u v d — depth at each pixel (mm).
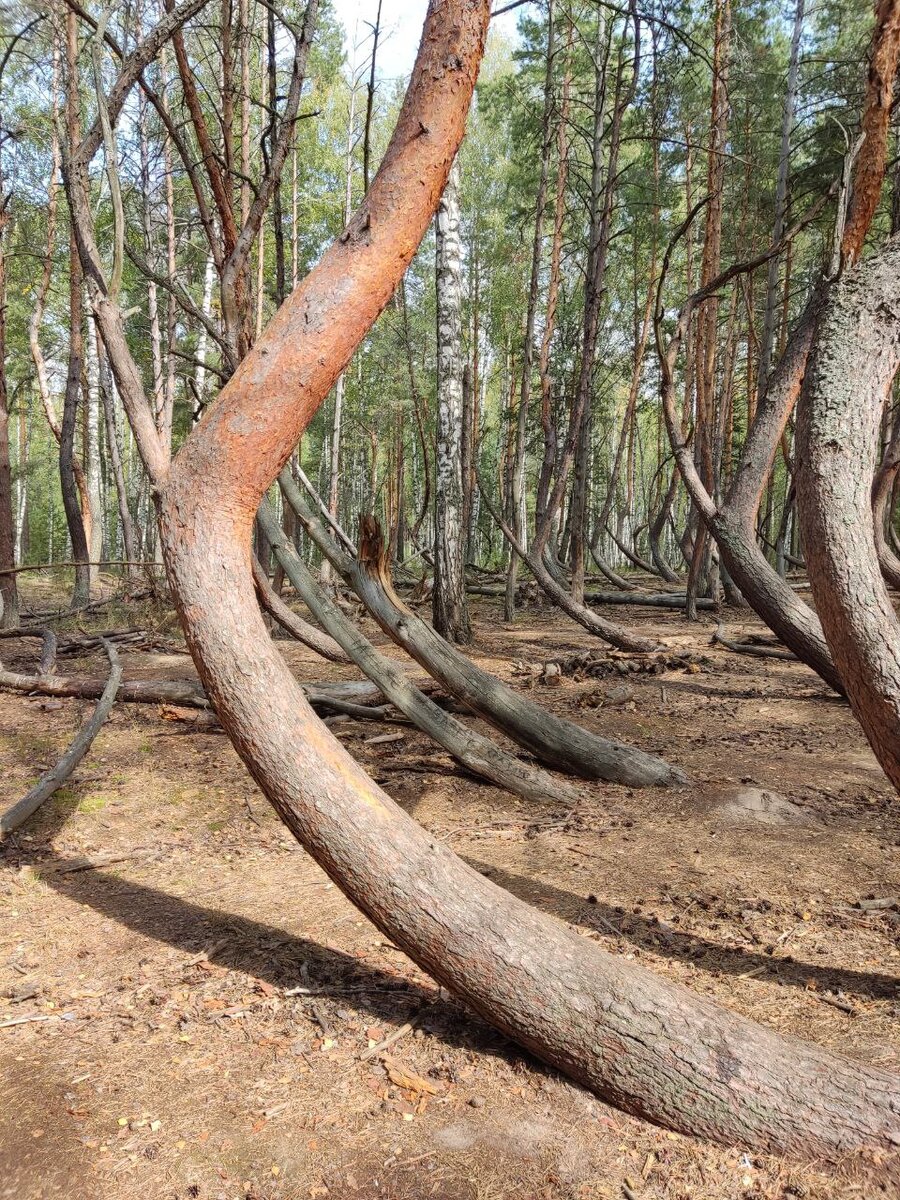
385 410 26781
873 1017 2525
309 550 26500
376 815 2242
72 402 12758
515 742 5609
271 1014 2629
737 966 2889
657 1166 1979
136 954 3043
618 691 7453
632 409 20656
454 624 10164
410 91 2117
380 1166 1981
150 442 2334
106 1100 2223
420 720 5148
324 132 24188
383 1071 2338
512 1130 2102
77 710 6863
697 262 20344
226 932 3205
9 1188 1918
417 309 26156
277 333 2127
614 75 12656
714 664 9375
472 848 4082
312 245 24031
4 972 2928
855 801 4711
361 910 2311
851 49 14078
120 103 3027
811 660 6773
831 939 3090
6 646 10289
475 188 25891
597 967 2238
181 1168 1976
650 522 23922
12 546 11117
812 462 2344
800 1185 1898
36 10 4797
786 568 19656
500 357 29250
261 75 12961
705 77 15258
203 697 6758
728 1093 2041
